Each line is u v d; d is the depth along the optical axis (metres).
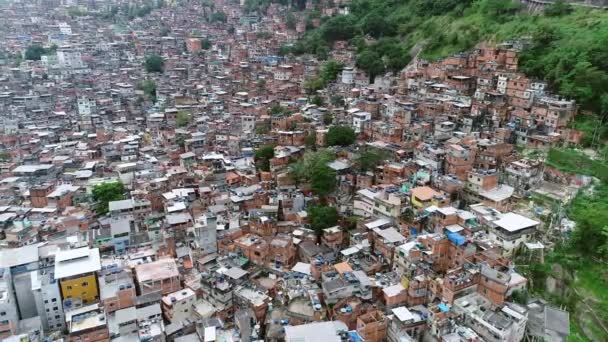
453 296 71.19
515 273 77.12
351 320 72.44
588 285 78.06
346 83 179.62
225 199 108.69
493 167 104.44
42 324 78.50
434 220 88.75
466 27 177.38
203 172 122.19
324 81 187.88
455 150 103.75
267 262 91.12
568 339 71.62
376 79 176.62
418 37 196.50
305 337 64.56
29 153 146.00
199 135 148.88
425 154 110.88
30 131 164.50
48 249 88.81
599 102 116.19
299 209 108.62
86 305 79.06
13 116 178.75
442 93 146.25
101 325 69.19
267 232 97.44
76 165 137.38
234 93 197.38
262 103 174.25
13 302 75.50
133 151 145.38
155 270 82.88
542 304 73.44
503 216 86.31
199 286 82.38
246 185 118.75
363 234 92.31
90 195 118.31
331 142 128.88
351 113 143.25
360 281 77.25
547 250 83.06
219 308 78.12
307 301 77.50
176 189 116.19
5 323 71.38
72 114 186.75
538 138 111.69
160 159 139.88
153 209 111.81
